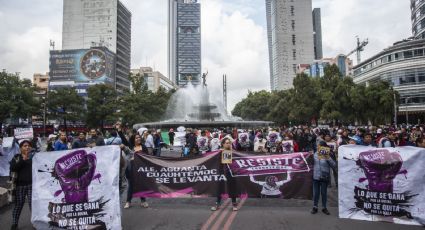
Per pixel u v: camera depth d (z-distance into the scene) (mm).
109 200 6809
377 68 83750
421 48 72000
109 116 58906
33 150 7711
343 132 12922
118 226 6730
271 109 79438
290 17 193875
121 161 7641
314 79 59469
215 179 8812
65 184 6836
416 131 15234
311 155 8852
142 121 60844
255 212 8250
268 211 8336
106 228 6719
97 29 129500
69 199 6793
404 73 73812
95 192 6812
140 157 9016
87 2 129875
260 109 92312
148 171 8977
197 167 8898
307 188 8789
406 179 7316
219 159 8867
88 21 129750
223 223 7352
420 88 71312
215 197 9258
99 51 100625
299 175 8828
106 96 61531
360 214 7609
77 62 100500
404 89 73562
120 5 135250
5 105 47156
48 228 6746
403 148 7430
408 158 7352
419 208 7184
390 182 7410
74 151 6941
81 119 62375
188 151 16594
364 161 7684
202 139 16266
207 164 8883
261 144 15219
